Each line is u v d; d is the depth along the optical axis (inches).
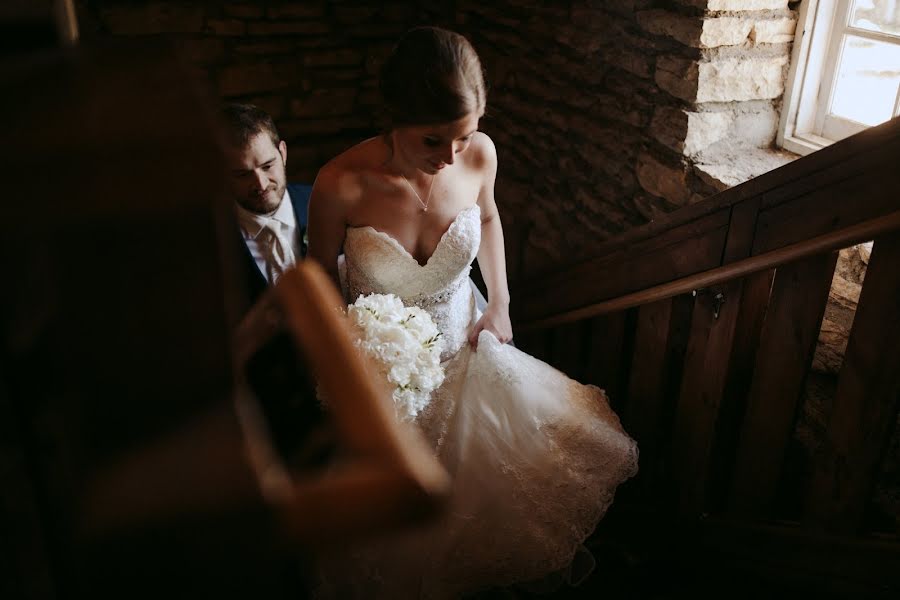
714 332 88.8
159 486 9.4
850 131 107.6
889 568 79.4
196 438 9.5
